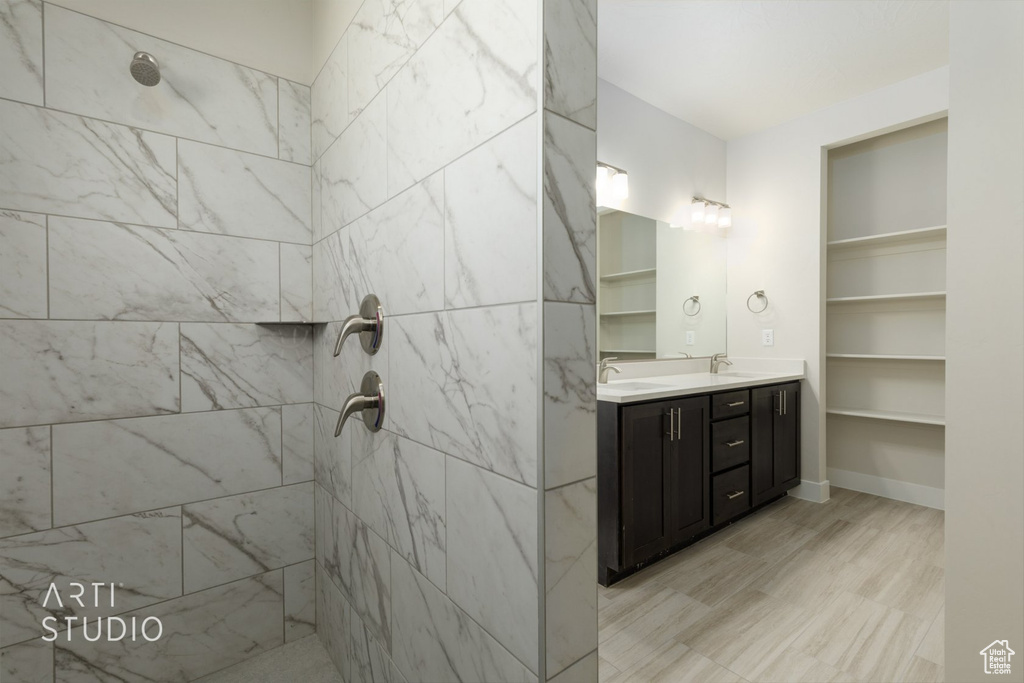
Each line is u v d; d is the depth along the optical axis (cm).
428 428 100
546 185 71
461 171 89
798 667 152
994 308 114
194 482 151
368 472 128
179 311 148
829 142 305
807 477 313
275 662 159
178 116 147
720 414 249
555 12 72
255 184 161
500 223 79
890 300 307
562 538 74
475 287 85
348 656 144
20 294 125
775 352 330
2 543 123
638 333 290
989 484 115
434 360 98
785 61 256
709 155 340
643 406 208
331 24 153
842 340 329
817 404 310
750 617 180
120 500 139
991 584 114
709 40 237
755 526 267
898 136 305
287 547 169
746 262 346
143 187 141
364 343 128
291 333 170
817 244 311
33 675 127
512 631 77
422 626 103
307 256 173
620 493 198
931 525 266
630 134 287
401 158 110
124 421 139
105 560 137
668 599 193
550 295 71
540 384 71
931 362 294
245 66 159
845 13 218
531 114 72
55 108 128
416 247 104
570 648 75
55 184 129
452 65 92
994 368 114
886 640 165
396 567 114
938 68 264
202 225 152
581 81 77
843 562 223
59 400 130
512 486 77
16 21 124
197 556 152
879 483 317
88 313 134
